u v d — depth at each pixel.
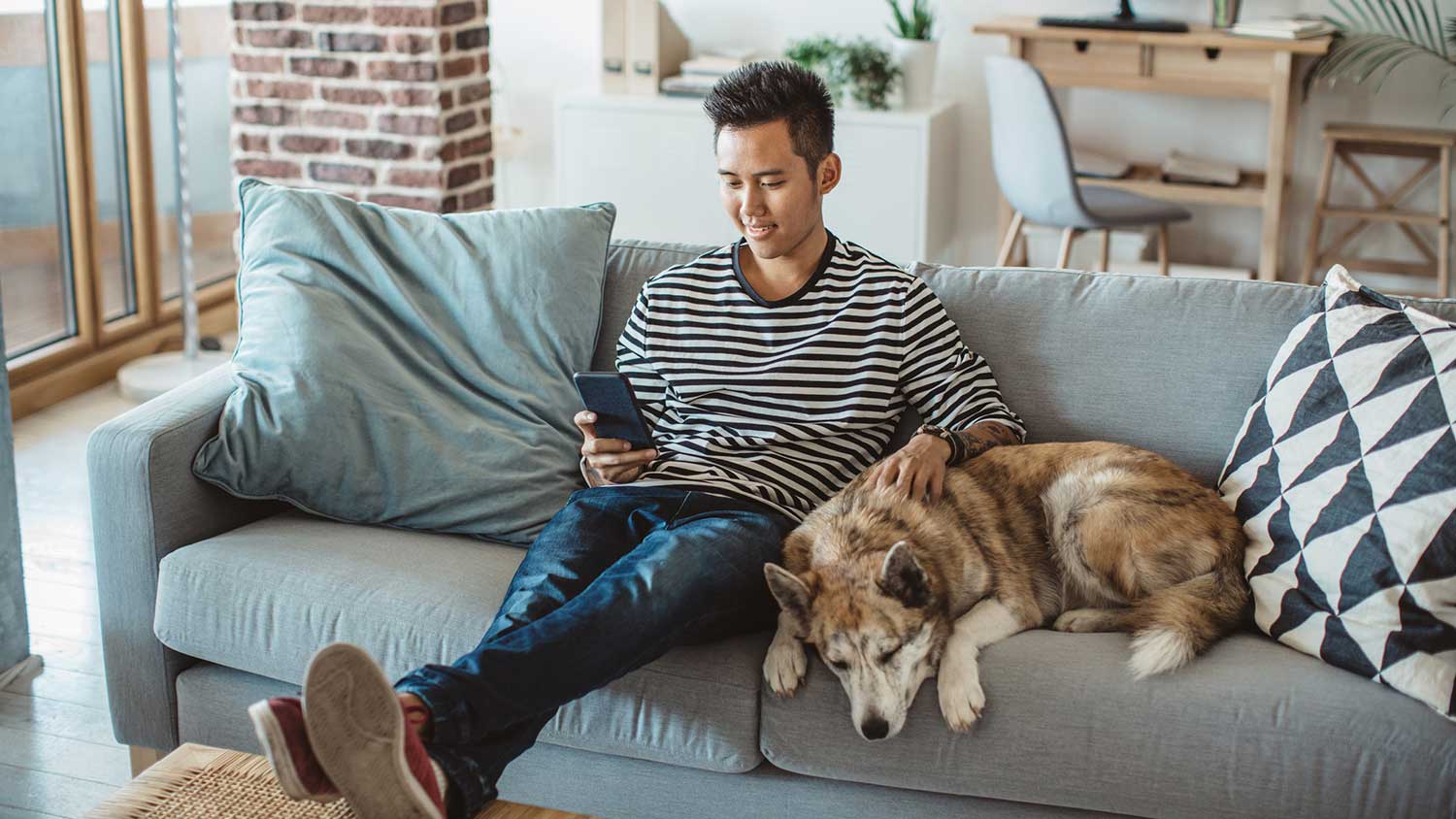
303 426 2.10
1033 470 2.00
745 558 1.84
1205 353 2.10
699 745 1.82
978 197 4.94
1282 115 4.17
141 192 4.21
